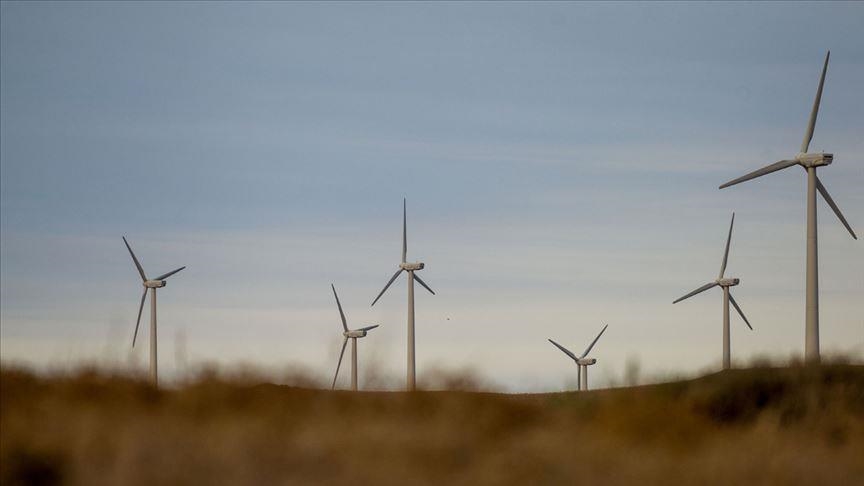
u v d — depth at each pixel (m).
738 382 122.62
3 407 96.06
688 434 102.25
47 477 79.75
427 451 88.81
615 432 102.25
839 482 89.44
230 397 106.50
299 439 91.19
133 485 77.06
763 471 89.94
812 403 116.06
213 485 78.38
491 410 106.50
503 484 83.62
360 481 81.12
